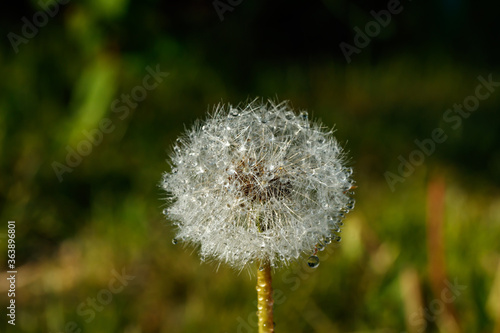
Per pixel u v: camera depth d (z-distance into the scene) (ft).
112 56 1.59
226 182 1.02
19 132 1.77
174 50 1.70
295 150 1.04
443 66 2.23
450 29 2.33
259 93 2.06
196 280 1.33
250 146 1.03
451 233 1.36
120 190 1.57
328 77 2.15
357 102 2.01
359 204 1.47
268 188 1.02
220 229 1.01
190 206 1.03
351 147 1.73
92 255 1.39
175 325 1.29
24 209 1.50
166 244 1.40
